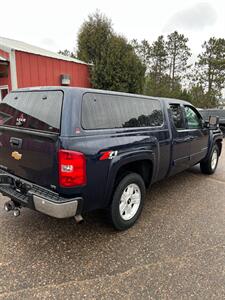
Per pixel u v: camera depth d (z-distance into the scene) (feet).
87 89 9.16
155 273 8.05
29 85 34.63
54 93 8.89
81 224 11.13
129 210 10.92
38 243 9.62
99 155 8.84
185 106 15.07
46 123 8.60
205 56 130.21
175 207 13.06
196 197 14.48
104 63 45.73
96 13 51.96
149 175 12.09
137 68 47.37
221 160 24.63
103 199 9.50
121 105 10.49
